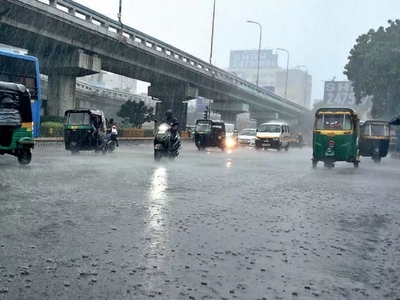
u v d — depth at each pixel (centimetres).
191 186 927
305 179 1180
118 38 3300
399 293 334
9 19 2442
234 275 363
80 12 2931
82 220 555
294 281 353
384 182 1173
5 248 420
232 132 3372
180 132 4500
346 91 8512
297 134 4378
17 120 1187
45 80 4638
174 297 310
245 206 708
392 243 496
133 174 1098
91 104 5684
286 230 544
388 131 2331
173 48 4172
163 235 495
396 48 4053
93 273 357
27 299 300
